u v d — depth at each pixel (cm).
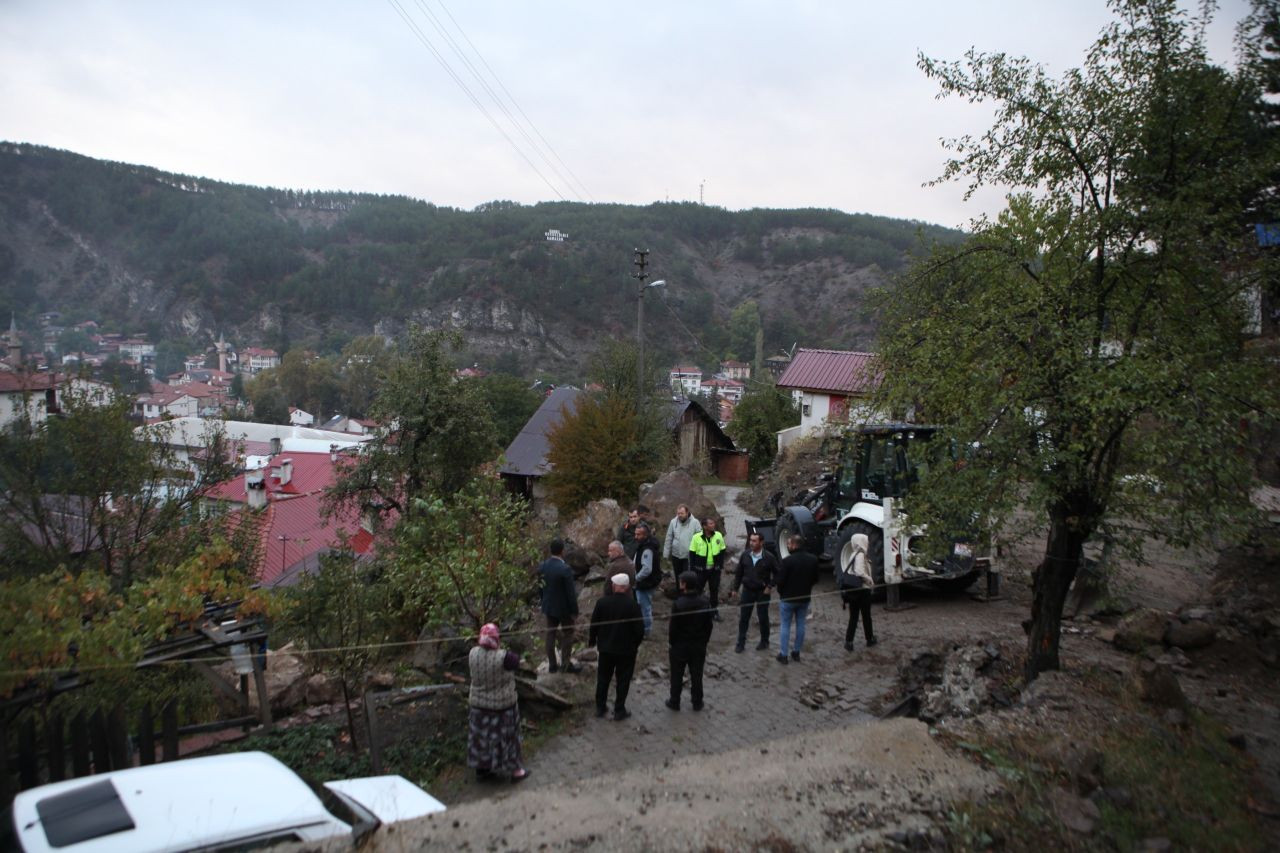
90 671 572
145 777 437
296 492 3238
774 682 849
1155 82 643
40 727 570
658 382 2639
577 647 1036
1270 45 651
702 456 3481
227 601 771
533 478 2741
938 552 677
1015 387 611
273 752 700
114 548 1148
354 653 770
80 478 1112
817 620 1073
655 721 754
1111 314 656
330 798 491
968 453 646
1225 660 764
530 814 447
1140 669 634
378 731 738
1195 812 473
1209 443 534
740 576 963
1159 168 652
